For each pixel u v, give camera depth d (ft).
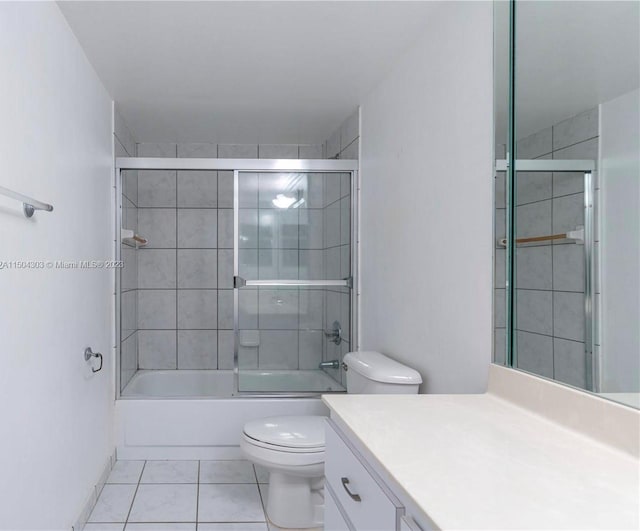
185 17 6.73
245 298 10.50
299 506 7.41
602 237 3.89
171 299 13.66
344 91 9.68
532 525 2.48
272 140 13.51
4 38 4.73
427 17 6.74
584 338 4.06
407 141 7.72
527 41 4.84
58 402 6.31
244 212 10.50
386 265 8.73
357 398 5.03
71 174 6.94
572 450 3.58
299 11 6.58
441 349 6.46
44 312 5.78
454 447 3.60
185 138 13.24
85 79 7.82
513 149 5.06
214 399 10.29
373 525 3.41
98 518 7.65
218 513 7.86
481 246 5.53
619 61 3.73
